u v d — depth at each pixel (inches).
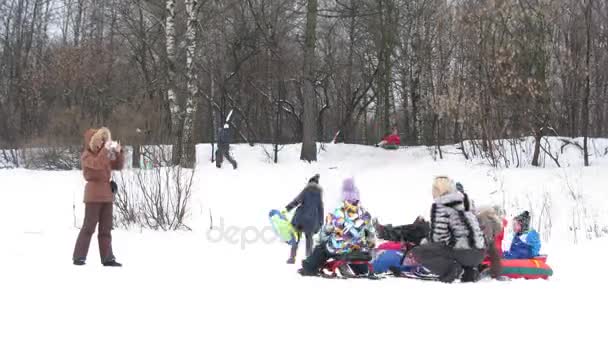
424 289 290.5
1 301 241.0
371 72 1416.1
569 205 641.0
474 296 273.9
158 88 1019.9
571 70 898.1
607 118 1279.5
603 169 756.0
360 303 255.0
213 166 882.8
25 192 669.3
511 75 803.4
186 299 255.6
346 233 339.9
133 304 243.1
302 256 437.4
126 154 692.1
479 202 675.4
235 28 1194.0
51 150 924.0
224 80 1168.2
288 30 1253.7
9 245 406.9
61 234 466.6
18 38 1508.4
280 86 1089.4
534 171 771.4
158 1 1027.3
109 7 1258.6
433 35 1139.9
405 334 208.4
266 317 229.0
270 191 721.0
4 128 1293.1
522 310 246.7
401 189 767.1
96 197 342.0
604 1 967.6
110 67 1147.3
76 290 263.3
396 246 370.0
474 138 890.1
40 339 195.8
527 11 810.8
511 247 379.2
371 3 1211.2
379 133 1449.3
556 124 927.7
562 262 414.0
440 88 1001.5
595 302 264.1
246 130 1332.4
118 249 423.8
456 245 329.1
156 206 530.3
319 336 204.5
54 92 1192.8
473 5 874.8
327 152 1004.6
